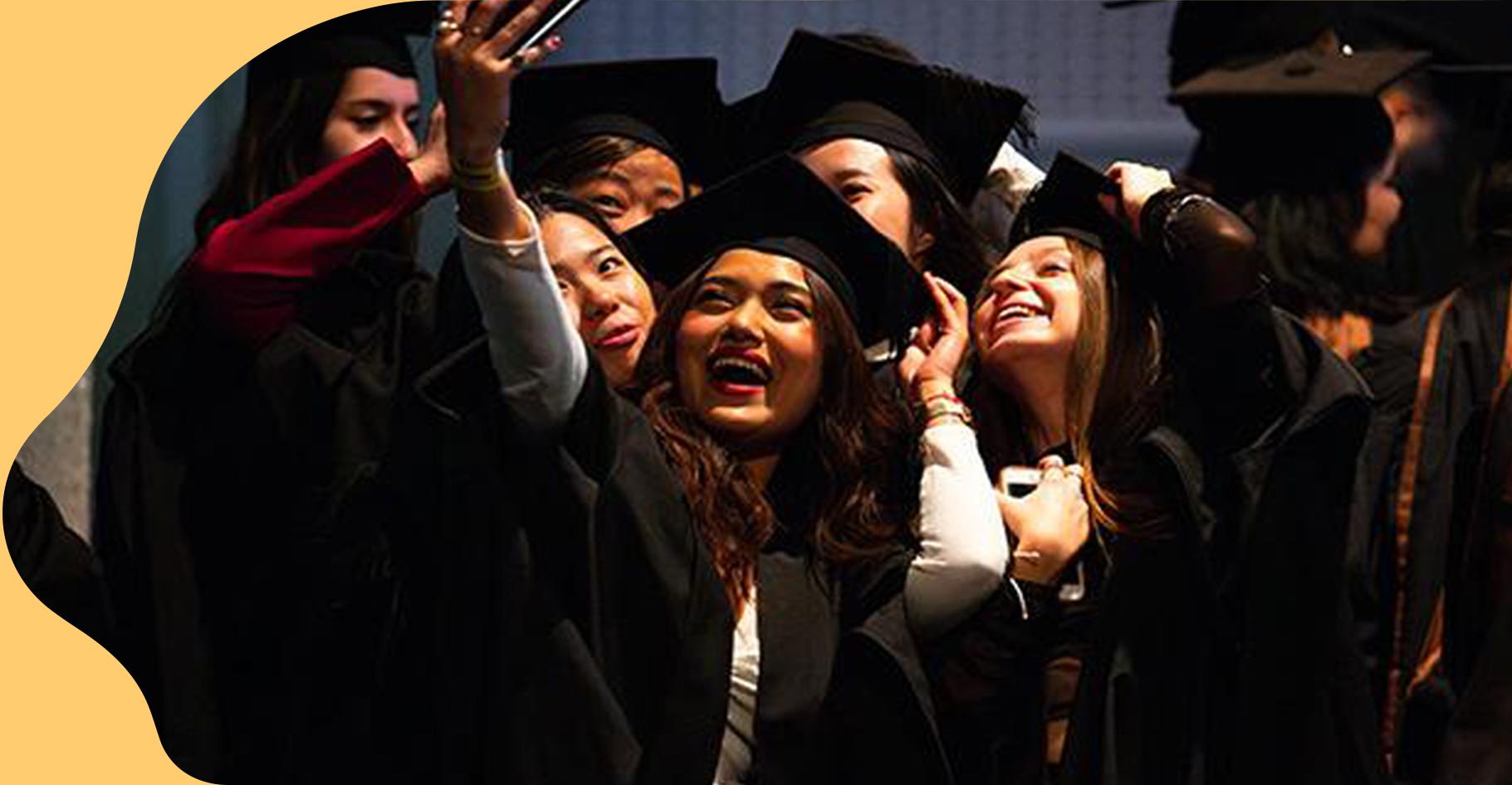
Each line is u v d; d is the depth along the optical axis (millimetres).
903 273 10508
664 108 11352
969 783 10297
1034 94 13047
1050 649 10352
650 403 10266
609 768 9961
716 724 10008
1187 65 12414
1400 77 12086
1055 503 10250
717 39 12969
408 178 10625
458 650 10078
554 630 10008
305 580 10664
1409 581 11180
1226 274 10195
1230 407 10406
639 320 10383
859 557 10242
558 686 9992
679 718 10008
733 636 10125
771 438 10281
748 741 10172
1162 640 10352
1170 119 13078
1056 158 10539
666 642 10078
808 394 10242
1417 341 11453
